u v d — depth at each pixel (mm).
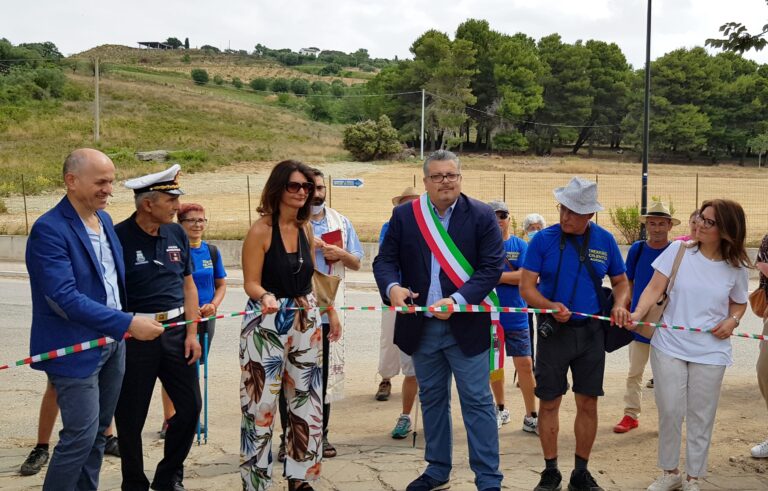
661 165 77500
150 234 4762
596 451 5875
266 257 4660
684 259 4969
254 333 4648
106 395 4371
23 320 12227
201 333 6047
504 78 88438
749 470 5387
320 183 6125
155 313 4707
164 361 4758
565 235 5004
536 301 4883
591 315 4895
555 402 4930
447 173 4672
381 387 7504
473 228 4777
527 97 87250
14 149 48719
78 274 4074
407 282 4898
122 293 4449
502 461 5609
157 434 6398
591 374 4922
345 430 6516
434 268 4797
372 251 19203
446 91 84188
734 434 6219
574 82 89688
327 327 5809
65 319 4062
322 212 6305
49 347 4062
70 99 75062
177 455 4820
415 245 4828
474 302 4633
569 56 91500
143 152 49719
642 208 19422
